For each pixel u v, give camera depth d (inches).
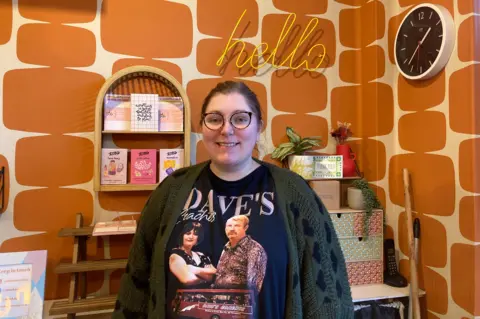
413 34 72.7
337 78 86.9
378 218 77.7
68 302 61.4
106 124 69.2
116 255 72.6
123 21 73.3
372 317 70.6
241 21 80.4
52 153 69.4
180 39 76.5
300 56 84.4
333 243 41.2
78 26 70.9
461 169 64.1
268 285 36.7
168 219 40.3
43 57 69.0
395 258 78.0
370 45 84.4
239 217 38.5
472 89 62.1
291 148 79.2
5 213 67.1
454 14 65.7
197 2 77.6
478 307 61.6
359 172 86.7
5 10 67.3
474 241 61.8
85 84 71.1
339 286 39.8
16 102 67.6
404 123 77.2
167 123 71.9
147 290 42.4
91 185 71.4
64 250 69.9
